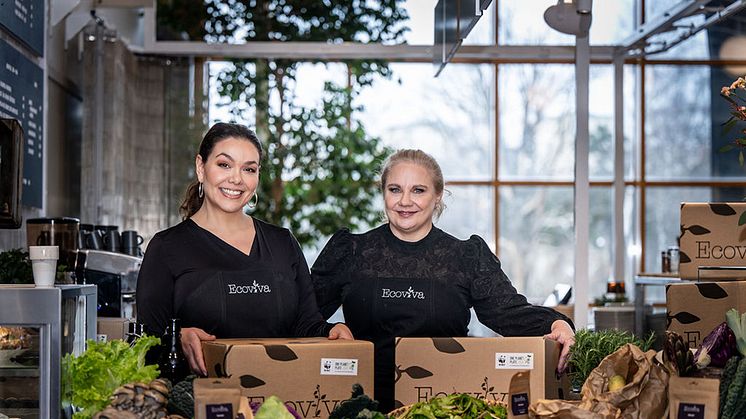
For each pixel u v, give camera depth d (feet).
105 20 26.30
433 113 36.94
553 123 37.19
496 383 9.37
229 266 10.50
